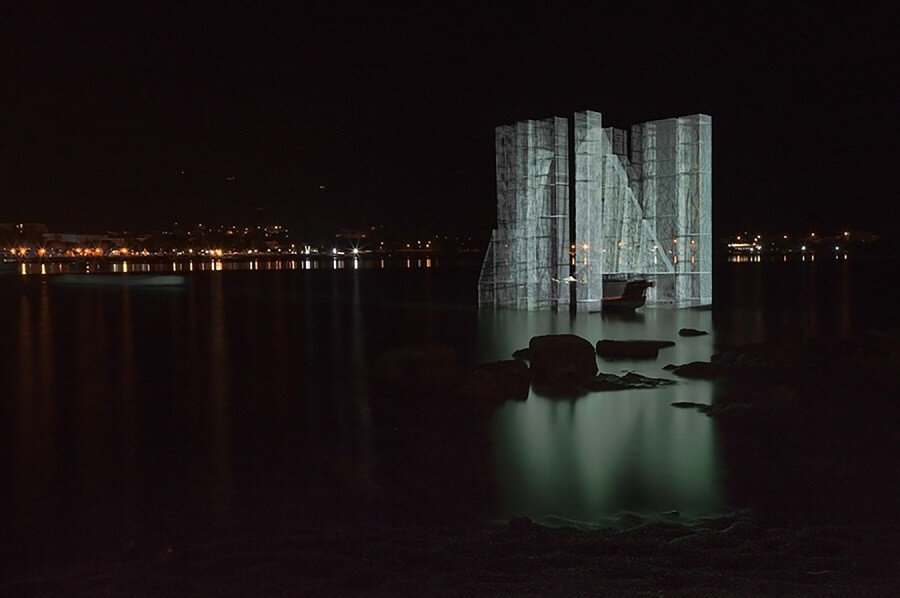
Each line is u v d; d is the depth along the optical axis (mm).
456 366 15641
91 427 12258
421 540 7176
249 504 8562
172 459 10406
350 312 33188
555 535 7254
